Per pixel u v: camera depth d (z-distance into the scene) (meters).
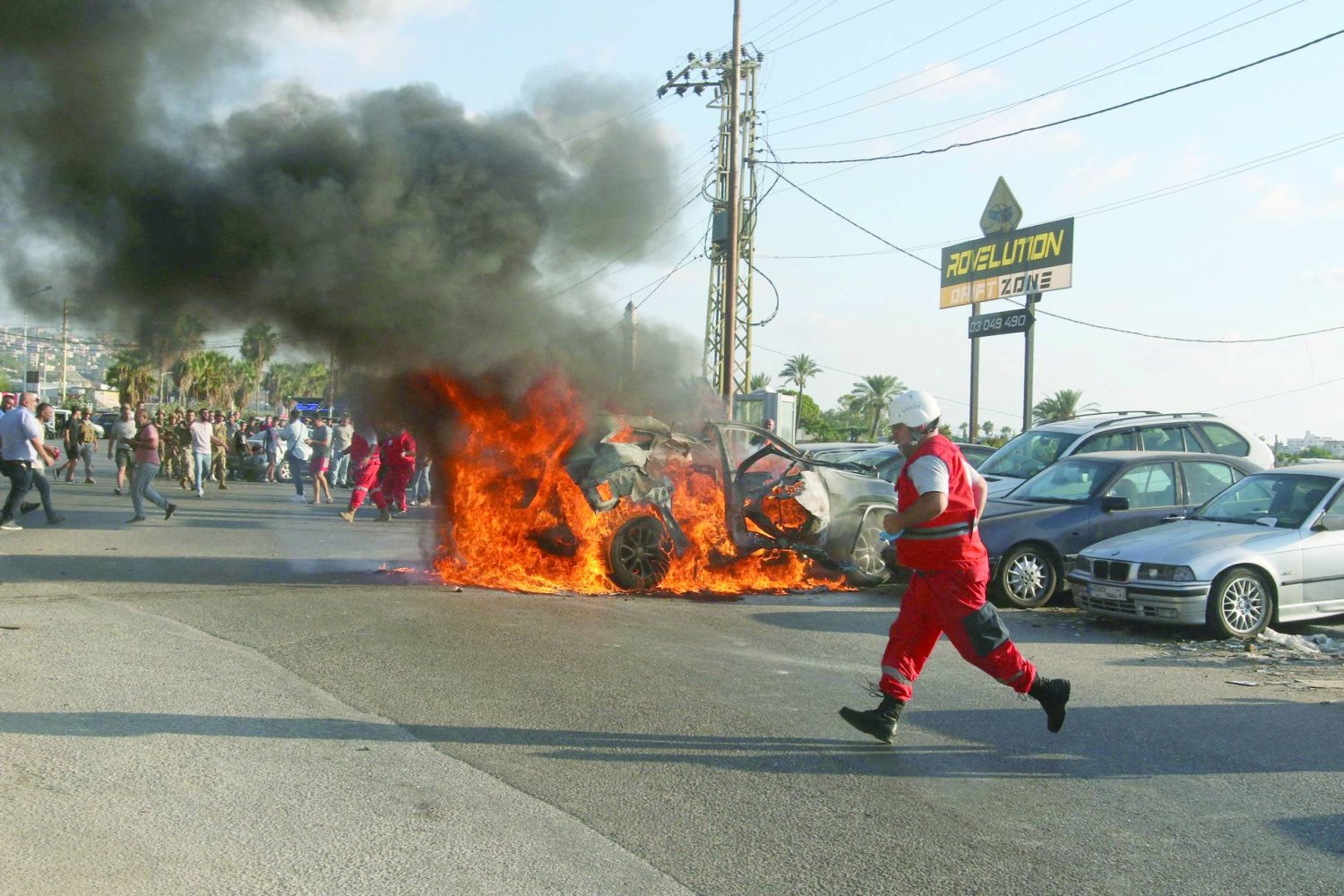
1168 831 4.32
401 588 9.99
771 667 7.18
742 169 26.69
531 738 5.39
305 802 4.42
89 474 24.20
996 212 32.69
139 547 12.58
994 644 5.23
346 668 6.75
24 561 11.05
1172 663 7.83
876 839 4.18
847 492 11.20
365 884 3.64
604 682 6.58
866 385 72.06
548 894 3.61
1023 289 31.44
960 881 3.80
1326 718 6.14
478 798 4.52
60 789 4.44
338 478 24.98
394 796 4.53
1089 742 5.58
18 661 6.58
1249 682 7.14
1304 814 4.54
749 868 3.87
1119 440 14.29
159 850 3.87
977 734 5.69
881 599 10.41
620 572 10.13
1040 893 3.71
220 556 11.92
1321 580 9.14
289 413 22.61
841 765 5.10
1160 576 8.91
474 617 8.59
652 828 4.24
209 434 21.44
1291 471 10.04
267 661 6.88
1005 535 10.50
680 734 5.53
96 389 55.19
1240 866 3.96
